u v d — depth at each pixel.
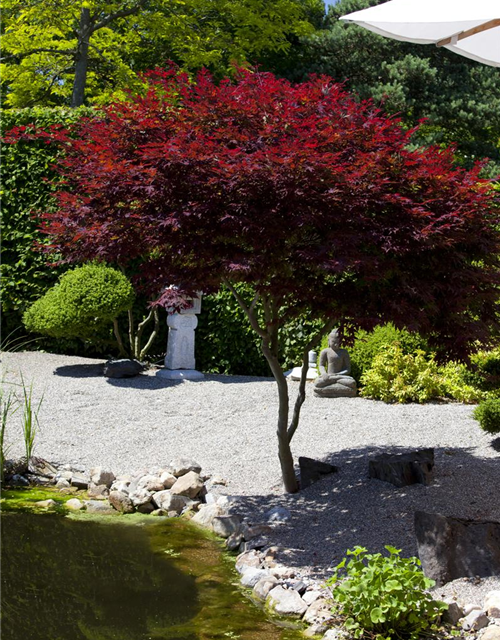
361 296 4.93
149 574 4.68
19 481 6.61
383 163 4.84
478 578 4.16
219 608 4.18
